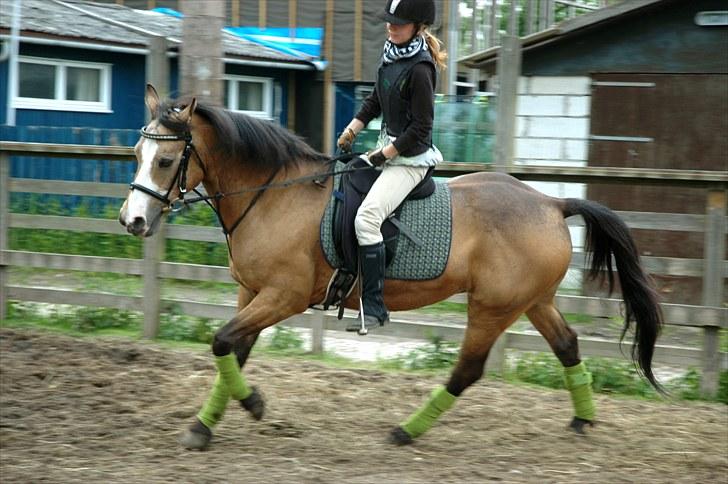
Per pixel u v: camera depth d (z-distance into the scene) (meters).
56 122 14.02
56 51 13.91
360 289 5.30
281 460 5.16
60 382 6.64
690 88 9.55
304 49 16.52
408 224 5.35
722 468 5.26
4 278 8.59
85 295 8.34
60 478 4.79
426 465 5.16
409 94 5.15
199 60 8.33
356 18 16.14
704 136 9.54
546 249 5.42
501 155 7.59
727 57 9.37
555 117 10.17
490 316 5.49
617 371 7.05
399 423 5.97
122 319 8.59
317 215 5.32
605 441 5.72
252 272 5.32
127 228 5.05
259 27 16.88
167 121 5.08
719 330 6.79
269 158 5.32
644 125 9.77
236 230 5.36
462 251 5.38
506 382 7.06
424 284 5.39
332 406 6.29
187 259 8.96
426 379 7.00
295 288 5.30
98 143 11.42
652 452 5.52
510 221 5.41
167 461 5.12
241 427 5.78
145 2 18.03
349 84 16.52
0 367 6.95
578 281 8.18
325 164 5.46
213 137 5.27
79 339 7.98
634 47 9.74
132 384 6.63
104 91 14.66
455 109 10.02
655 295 5.64
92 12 15.55
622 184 6.93
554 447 5.57
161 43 8.27
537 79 10.25
